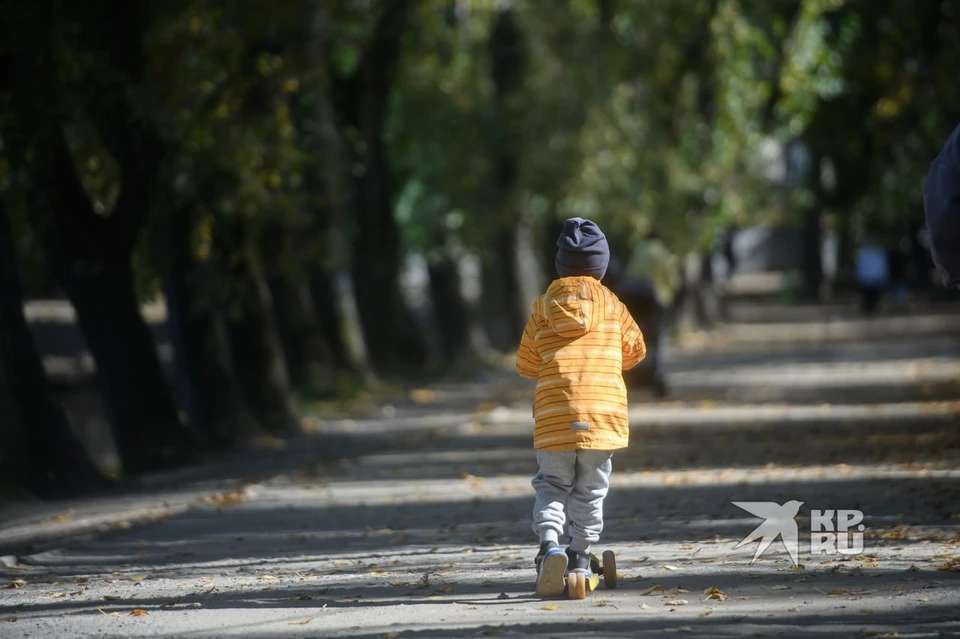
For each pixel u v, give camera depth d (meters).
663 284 81.69
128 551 23.67
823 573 17.80
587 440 16.72
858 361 72.25
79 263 38.19
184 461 39.12
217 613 16.61
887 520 22.70
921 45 50.53
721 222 89.31
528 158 80.56
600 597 16.81
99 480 32.88
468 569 19.66
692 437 40.75
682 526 23.44
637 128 82.00
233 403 44.34
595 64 80.06
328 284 63.50
